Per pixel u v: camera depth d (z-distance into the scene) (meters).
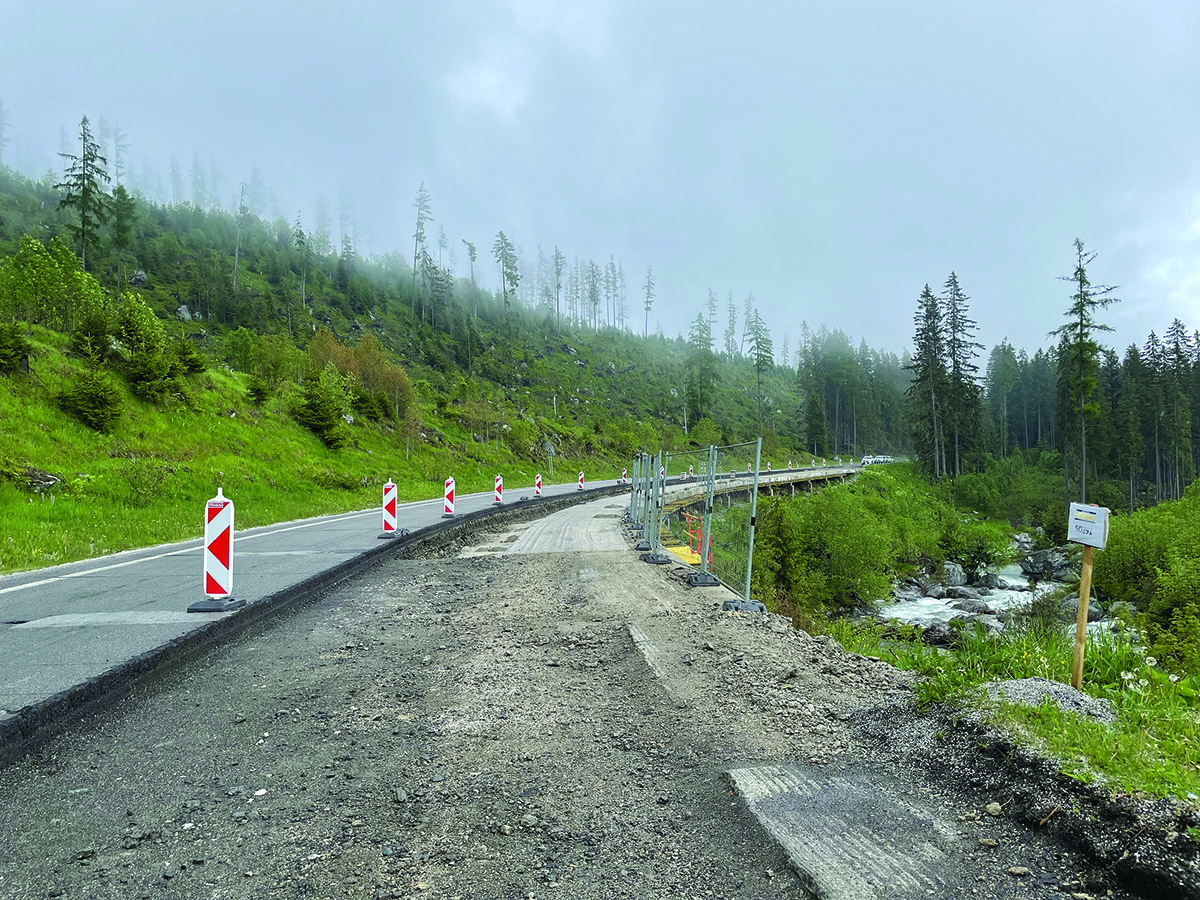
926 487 62.94
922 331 67.81
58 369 23.86
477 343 113.56
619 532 18.86
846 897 2.43
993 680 4.32
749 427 118.19
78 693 4.52
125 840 2.94
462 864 2.79
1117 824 2.58
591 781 3.62
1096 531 3.89
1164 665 7.55
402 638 6.89
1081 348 47.97
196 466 24.06
